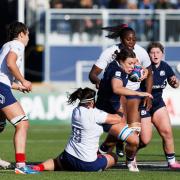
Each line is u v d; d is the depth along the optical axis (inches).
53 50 2770.7
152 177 1186.0
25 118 1261.1
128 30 1358.3
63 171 1279.5
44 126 2465.6
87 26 2763.3
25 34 1284.4
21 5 2412.6
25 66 2910.9
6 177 1178.6
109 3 2970.0
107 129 1296.8
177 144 1974.7
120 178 1165.1
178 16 2746.1
